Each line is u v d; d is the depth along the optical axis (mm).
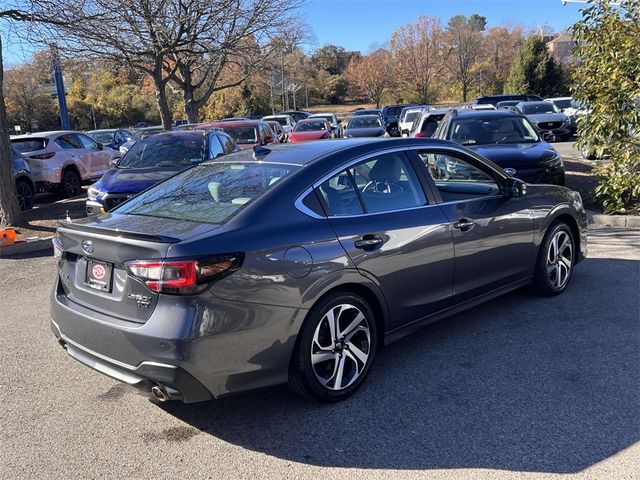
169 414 3654
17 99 49719
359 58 80312
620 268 6297
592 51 8586
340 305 3639
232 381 3189
